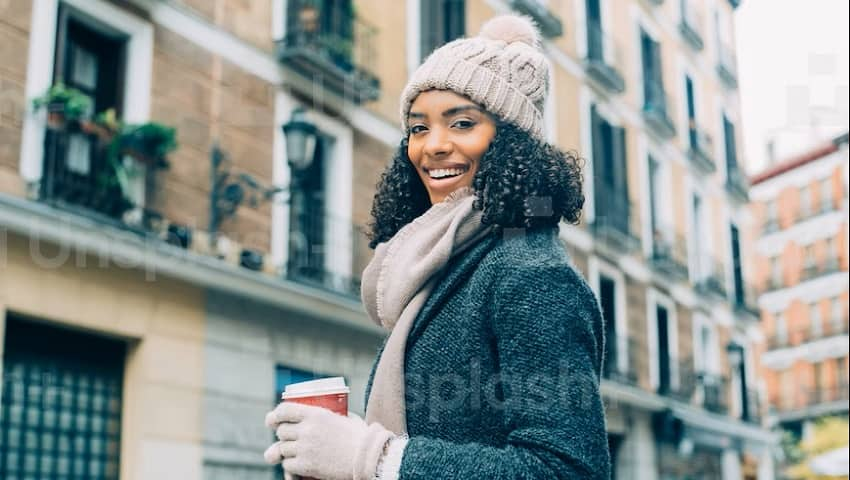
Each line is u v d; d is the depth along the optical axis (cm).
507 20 162
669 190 2044
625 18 1961
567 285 139
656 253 1958
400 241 155
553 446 128
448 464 129
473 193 149
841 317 3306
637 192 1923
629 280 1845
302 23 1191
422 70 155
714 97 2317
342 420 137
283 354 1116
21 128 888
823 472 1620
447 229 149
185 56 1063
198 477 1005
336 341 1181
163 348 990
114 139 950
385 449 132
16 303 861
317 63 1186
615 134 1864
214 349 1039
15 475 871
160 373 985
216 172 1069
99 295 934
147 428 968
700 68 2262
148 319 979
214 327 1043
